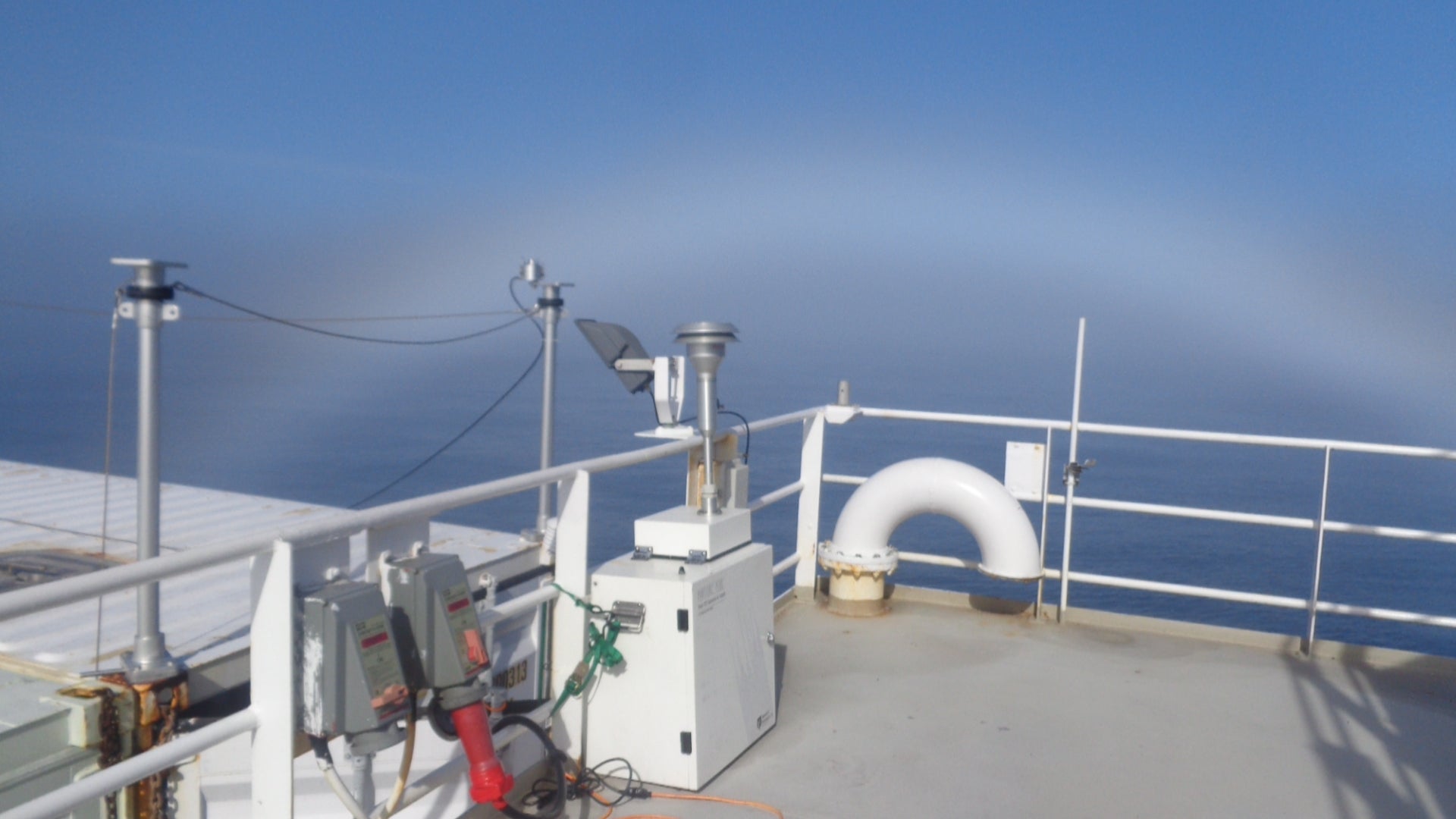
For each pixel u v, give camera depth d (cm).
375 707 198
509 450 13612
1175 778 301
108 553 343
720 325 307
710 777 291
